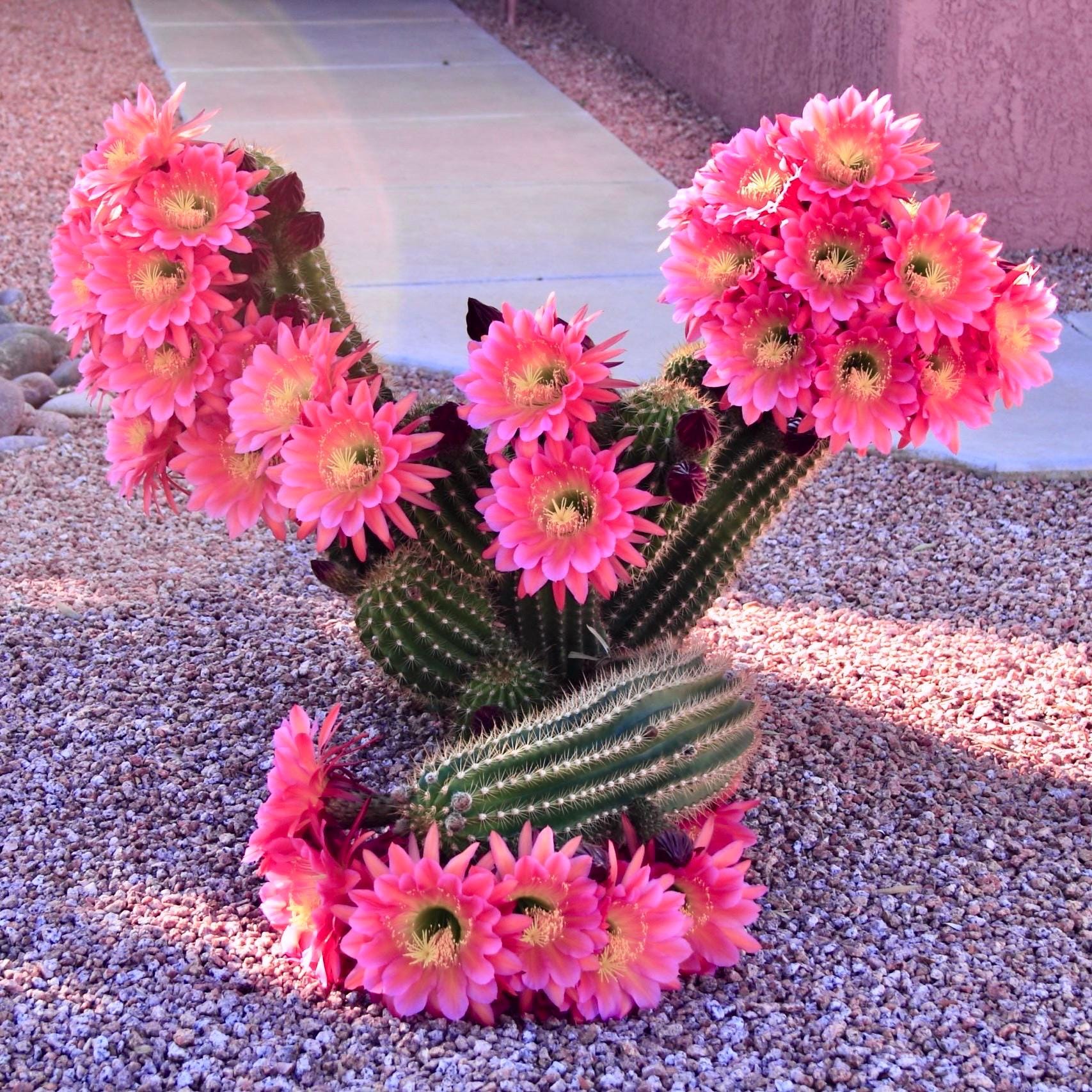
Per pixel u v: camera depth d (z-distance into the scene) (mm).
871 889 2428
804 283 2146
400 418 2150
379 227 6195
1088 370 4926
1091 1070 1997
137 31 10227
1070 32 5746
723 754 2182
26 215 6504
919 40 5684
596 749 2086
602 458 2117
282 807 2080
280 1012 2092
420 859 2012
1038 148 5930
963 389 2248
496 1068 1930
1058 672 3156
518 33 10078
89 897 2379
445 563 2473
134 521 4039
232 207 2154
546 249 5938
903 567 3732
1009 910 2379
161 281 2160
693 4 8016
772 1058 1994
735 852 2123
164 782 2725
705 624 3381
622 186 6809
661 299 2361
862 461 4406
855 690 3074
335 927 2053
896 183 2188
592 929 1944
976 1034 2070
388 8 11016
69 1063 1979
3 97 8375
